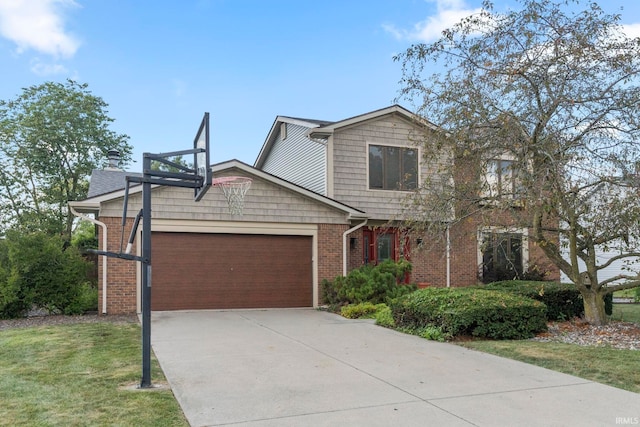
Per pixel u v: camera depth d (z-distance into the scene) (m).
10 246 12.07
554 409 5.07
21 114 26.23
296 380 6.19
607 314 12.20
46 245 12.39
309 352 7.92
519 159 9.05
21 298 12.06
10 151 26.06
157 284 12.95
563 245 10.66
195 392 5.64
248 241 13.84
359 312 12.08
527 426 4.59
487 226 9.90
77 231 30.86
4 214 26.02
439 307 9.31
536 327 9.34
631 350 7.93
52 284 12.26
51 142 26.11
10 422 4.57
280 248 14.16
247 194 13.83
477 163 9.66
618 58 8.69
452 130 9.63
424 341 8.90
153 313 12.55
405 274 15.24
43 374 6.42
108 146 28.05
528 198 8.95
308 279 14.37
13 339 9.11
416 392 5.68
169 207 13.01
